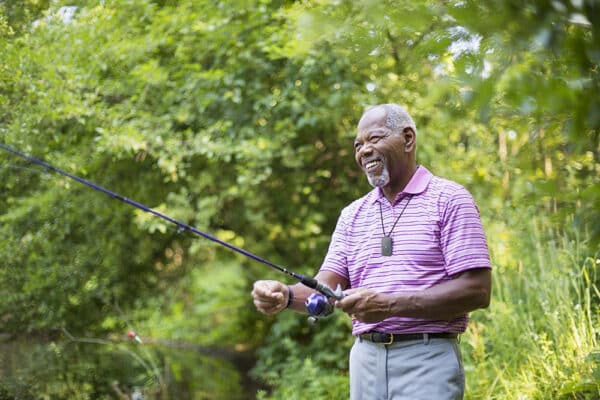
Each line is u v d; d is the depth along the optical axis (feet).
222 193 28.45
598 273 18.38
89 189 29.01
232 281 38.06
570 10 4.38
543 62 5.23
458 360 10.40
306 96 24.72
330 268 11.44
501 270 20.06
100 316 32.53
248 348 36.35
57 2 25.54
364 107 23.00
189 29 24.67
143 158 27.84
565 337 16.81
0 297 29.17
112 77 26.58
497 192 12.99
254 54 24.88
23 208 27.27
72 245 29.58
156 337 38.09
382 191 11.12
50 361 28.27
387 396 10.43
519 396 16.30
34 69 24.76
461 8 4.68
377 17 5.19
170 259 34.12
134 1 24.63
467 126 22.38
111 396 24.22
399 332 10.36
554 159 7.91
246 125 25.46
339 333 27.55
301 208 30.17
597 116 4.73
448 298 9.92
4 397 23.24
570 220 6.44
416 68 6.18
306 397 23.77
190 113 25.90
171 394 25.18
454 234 10.25
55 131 26.58
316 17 5.82
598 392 14.71
